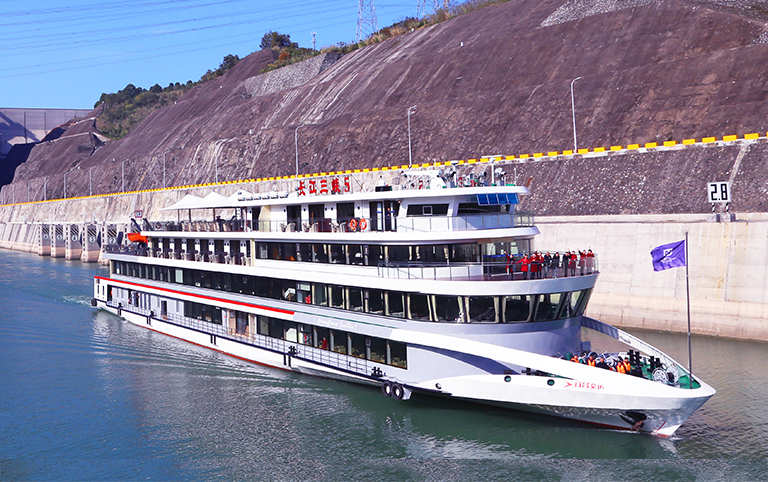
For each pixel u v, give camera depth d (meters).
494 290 28.77
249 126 139.00
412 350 31.17
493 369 29.61
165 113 184.75
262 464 27.31
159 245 53.53
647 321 48.56
